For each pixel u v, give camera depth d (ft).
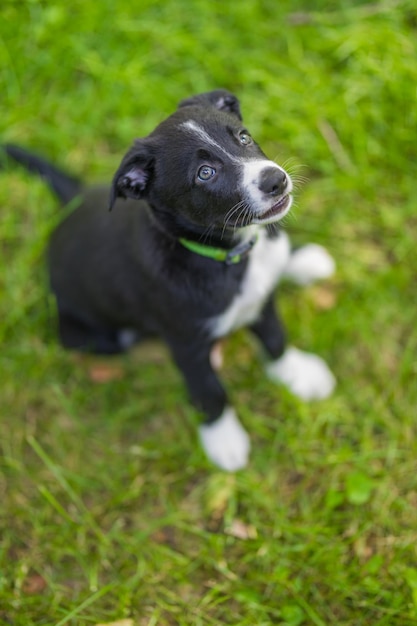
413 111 3.51
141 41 3.75
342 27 3.74
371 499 3.04
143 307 3.00
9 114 3.71
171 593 2.98
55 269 3.24
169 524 3.13
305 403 3.23
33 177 3.63
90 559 3.07
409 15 3.72
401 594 2.86
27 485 3.24
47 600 3.00
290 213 3.12
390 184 3.52
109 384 3.39
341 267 3.46
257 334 3.18
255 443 3.24
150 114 3.67
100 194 3.09
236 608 2.96
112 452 3.26
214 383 3.05
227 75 3.71
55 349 3.44
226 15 3.75
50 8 3.75
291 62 3.70
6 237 3.61
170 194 2.68
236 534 3.07
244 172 2.59
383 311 3.35
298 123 3.58
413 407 3.19
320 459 3.13
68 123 3.71
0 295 3.51
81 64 3.75
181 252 2.78
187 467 3.20
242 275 2.87
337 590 2.90
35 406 3.40
